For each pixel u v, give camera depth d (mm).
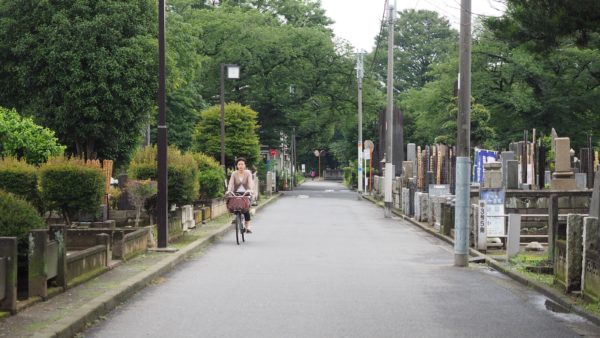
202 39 60656
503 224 19109
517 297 11391
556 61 52000
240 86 63438
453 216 21766
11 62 32719
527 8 11000
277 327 8883
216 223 26766
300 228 25859
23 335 7590
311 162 155875
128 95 32188
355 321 9297
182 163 20422
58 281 10531
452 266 15602
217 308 10180
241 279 13117
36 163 21391
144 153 21703
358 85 58688
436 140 33219
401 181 37938
